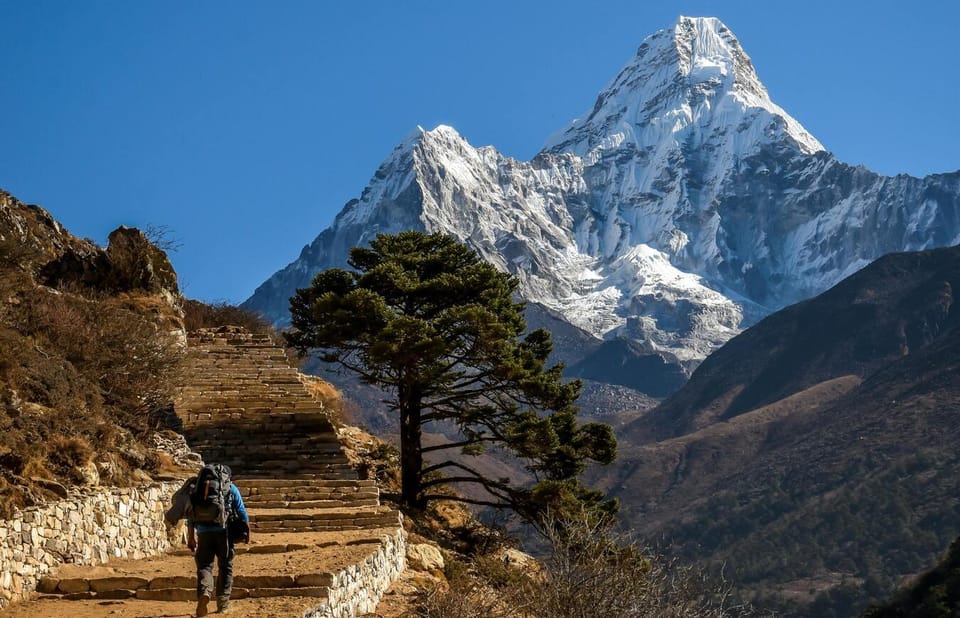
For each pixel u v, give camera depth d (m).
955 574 82.00
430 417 29.41
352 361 30.38
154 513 16.70
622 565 16.03
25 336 17.88
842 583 122.31
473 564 22.45
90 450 15.79
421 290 29.33
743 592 124.62
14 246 24.30
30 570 13.41
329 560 15.67
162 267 31.31
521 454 29.06
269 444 24.33
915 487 151.00
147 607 13.15
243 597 13.75
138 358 20.41
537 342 31.19
